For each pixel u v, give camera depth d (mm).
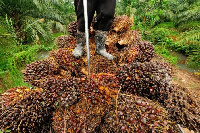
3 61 3461
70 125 1329
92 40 2256
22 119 1345
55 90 1452
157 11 5461
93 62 1968
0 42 3746
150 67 1523
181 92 1509
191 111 1411
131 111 1242
